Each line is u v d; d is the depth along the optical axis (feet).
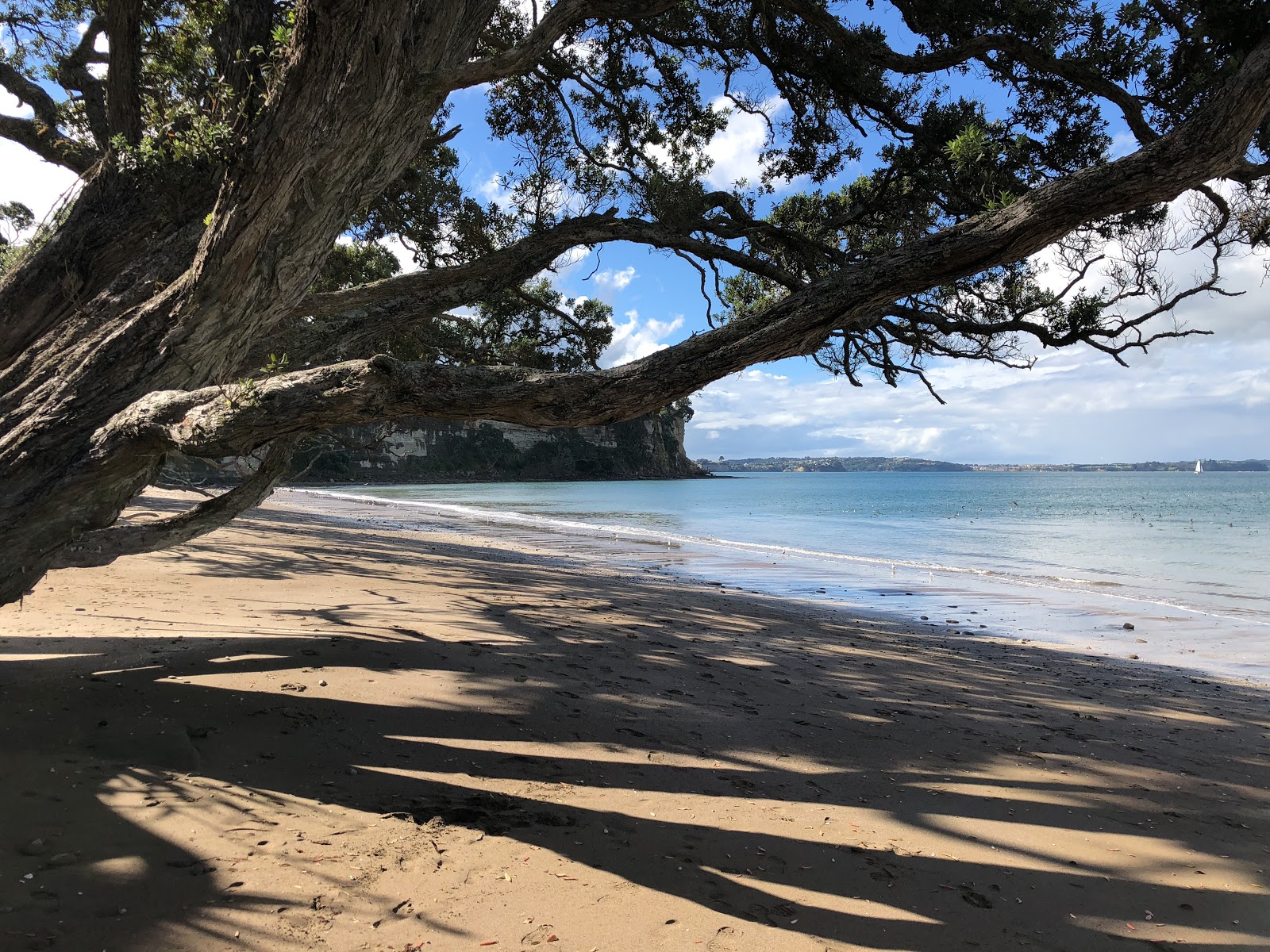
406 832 10.25
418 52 12.97
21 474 12.25
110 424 12.30
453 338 34.73
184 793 10.63
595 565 62.08
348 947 7.66
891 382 27.22
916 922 9.20
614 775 13.32
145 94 16.98
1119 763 16.96
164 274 14.38
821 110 28.35
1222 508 179.93
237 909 8.06
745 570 64.13
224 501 16.01
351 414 10.53
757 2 24.07
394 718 14.80
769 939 8.50
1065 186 11.47
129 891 8.19
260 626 22.53
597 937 8.21
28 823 9.34
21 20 20.10
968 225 12.08
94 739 12.16
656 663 22.99
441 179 30.25
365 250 34.91
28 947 7.00
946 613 45.29
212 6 15.81
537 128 30.71
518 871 9.49
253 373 18.12
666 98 30.58
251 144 11.94
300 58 11.70
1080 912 9.86
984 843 11.82
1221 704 25.29
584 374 11.12
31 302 14.66
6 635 19.21
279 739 13.04
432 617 26.91
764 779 13.92
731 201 26.96
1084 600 51.24
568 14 14.73
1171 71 17.88
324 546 53.72
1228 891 10.73
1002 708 21.83
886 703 20.98
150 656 17.44
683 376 11.22
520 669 20.01
